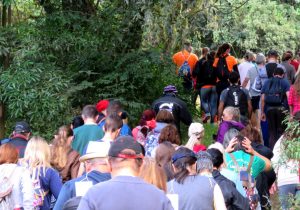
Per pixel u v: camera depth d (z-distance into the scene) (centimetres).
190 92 1839
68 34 1634
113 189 467
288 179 865
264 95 1391
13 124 1590
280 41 3288
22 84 1534
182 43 1866
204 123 1795
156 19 1744
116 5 1708
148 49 1722
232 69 1764
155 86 1698
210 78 1781
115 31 1695
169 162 759
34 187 792
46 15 1664
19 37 1622
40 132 1554
